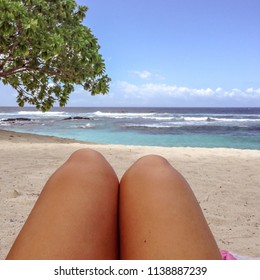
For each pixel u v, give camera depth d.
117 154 8.89
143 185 1.34
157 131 29.33
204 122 47.00
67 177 1.35
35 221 1.17
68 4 15.83
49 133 25.86
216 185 5.61
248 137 24.56
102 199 1.31
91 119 53.62
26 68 15.53
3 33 11.35
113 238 1.26
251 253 2.99
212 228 3.64
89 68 15.63
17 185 5.08
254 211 4.29
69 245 1.09
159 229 1.15
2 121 44.09
